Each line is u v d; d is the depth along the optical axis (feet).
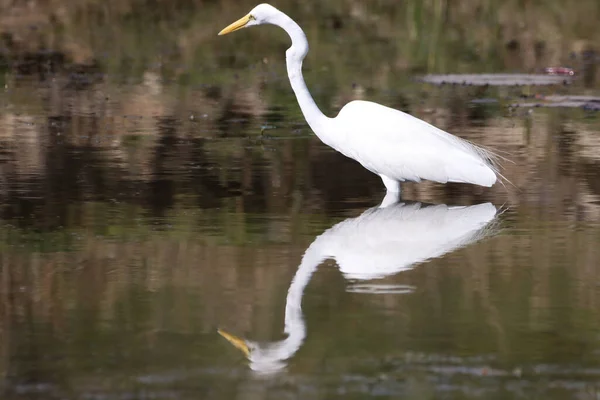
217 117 59.52
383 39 91.30
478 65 80.64
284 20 44.32
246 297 29.43
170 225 37.35
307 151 50.47
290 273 31.58
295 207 40.14
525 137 53.26
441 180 41.52
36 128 55.67
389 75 75.61
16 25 94.68
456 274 31.55
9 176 44.88
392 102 64.28
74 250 34.22
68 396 22.88
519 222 37.81
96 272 31.78
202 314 28.04
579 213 39.01
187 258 33.24
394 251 34.01
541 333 26.45
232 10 102.17
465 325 27.04
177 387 23.34
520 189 42.88
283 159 48.67
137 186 43.29
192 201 40.93
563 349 25.40
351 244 34.81
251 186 43.50
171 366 24.57
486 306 28.50
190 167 46.88
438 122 57.57
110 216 38.52
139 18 98.68
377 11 103.14
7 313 28.22
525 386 23.26
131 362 24.79
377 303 28.81
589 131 54.65
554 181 44.11
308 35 92.27
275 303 28.86
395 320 27.45
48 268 32.24
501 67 79.66
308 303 28.89
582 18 99.55
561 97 65.67
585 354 25.09
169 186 43.37
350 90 68.95
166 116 59.72
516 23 97.76
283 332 26.66
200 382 23.65
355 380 23.68
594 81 72.38
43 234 36.17
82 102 63.77
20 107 61.87
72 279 31.14
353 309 28.32
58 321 27.55
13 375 23.99
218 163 47.70
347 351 25.36
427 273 31.68
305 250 34.12
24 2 103.55
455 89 69.77
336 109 61.82
